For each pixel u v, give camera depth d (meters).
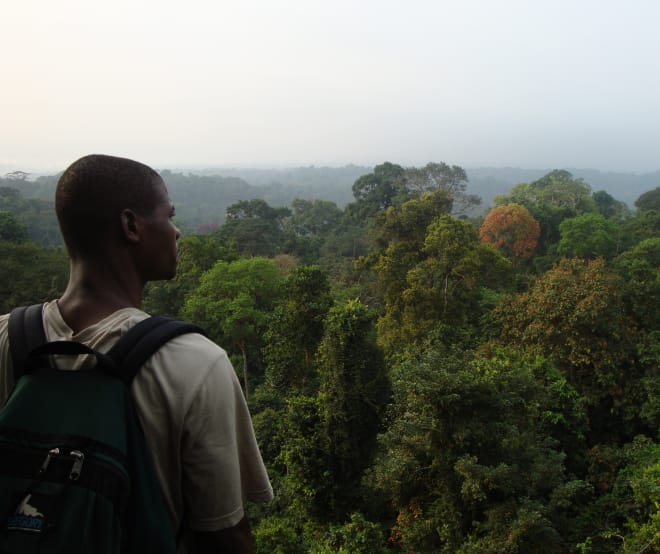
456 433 9.70
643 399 14.70
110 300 1.17
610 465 12.76
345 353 13.81
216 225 115.69
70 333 1.13
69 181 1.17
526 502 9.05
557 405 13.85
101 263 1.17
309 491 13.44
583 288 15.73
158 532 0.97
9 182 137.62
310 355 19.95
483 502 9.50
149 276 1.26
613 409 15.01
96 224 1.16
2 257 33.19
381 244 28.61
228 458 1.06
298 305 19.80
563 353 15.57
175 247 1.30
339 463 13.73
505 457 10.05
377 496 12.99
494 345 17.14
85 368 1.05
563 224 43.53
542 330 15.90
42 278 32.06
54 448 0.92
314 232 81.38
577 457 13.52
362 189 73.06
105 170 1.17
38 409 0.97
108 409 0.97
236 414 1.14
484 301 25.33
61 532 0.86
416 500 10.59
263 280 28.92
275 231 62.94
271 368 20.62
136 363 1.02
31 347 1.10
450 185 66.81
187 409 1.02
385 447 12.18
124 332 1.09
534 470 10.01
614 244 42.25
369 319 14.18
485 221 45.66
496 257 24.42
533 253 47.59
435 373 10.16
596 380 15.43
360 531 10.74
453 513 9.74
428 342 19.34
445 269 22.45
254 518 14.91
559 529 10.00
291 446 14.05
